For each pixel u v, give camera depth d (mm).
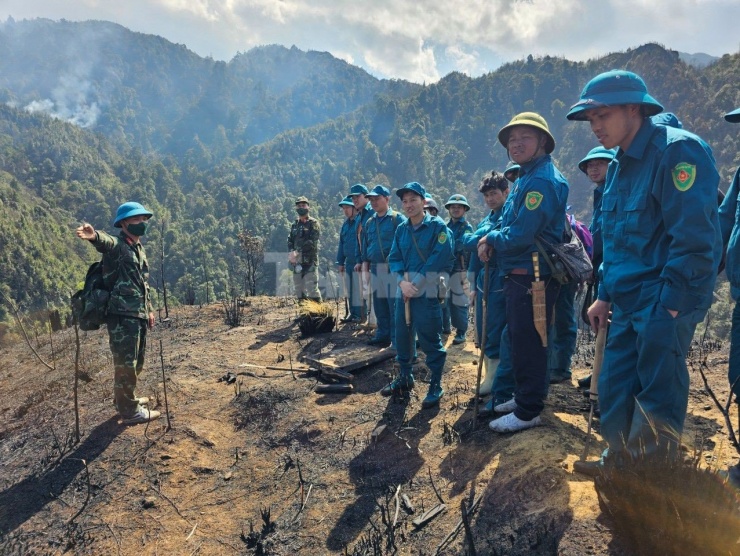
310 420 3963
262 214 119375
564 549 1890
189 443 3801
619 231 2133
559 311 4008
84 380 5188
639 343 1998
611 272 2182
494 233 2959
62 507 3150
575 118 2168
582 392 3801
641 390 2088
